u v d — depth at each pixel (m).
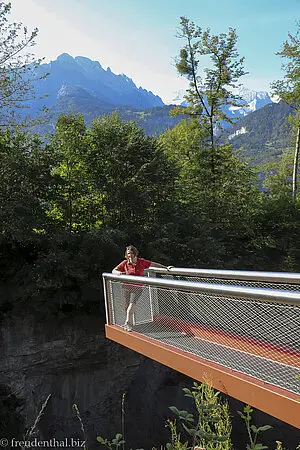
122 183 18.12
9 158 15.84
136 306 6.09
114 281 6.69
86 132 19.42
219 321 4.58
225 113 26.86
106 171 18.23
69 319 15.35
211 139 26.75
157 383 13.61
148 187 18.92
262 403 3.92
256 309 4.10
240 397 4.16
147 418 12.13
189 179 24.95
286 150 42.53
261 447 3.04
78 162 18.89
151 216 18.98
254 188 27.50
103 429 11.87
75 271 15.41
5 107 16.78
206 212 21.98
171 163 19.80
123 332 6.34
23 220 15.23
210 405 3.38
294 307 3.70
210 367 4.57
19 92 16.81
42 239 16.22
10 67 16.59
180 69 26.33
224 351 4.52
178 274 6.41
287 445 9.76
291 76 30.16
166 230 17.84
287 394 3.72
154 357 5.57
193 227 19.17
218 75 26.08
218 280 6.02
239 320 4.31
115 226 18.03
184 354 5.04
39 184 16.52
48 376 14.12
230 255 22.27
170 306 5.36
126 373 14.23
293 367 3.72
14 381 13.49
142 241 17.67
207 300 4.73
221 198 22.80
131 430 11.62
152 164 18.27
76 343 14.91
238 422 10.62
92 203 18.59
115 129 19.22
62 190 17.70
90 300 16.17
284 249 23.89
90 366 14.56
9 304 15.20
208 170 25.38
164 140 30.39
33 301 15.50
